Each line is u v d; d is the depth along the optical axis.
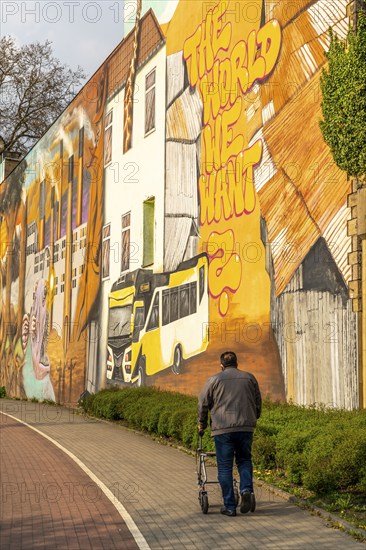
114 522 8.54
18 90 54.97
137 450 15.64
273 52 17.06
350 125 13.15
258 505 9.31
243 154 18.44
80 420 24.20
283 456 10.66
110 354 28.64
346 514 8.51
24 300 43.19
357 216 13.44
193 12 22.14
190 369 21.09
